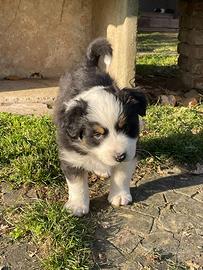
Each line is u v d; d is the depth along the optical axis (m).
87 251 0.43
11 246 0.44
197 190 0.55
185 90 0.92
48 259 0.41
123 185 0.51
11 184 0.54
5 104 0.79
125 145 0.43
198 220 0.49
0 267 0.41
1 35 0.94
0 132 0.67
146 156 0.62
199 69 0.92
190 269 0.42
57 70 0.98
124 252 0.44
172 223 0.48
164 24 2.18
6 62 0.96
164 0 2.54
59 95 0.55
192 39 0.91
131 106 0.45
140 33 2.01
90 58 0.57
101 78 0.51
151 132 0.69
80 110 0.44
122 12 0.76
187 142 0.64
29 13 0.94
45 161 0.58
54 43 0.97
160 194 0.54
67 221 0.46
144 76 1.05
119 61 0.79
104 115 0.43
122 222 0.48
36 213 0.47
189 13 0.92
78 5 0.96
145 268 0.42
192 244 0.45
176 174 0.59
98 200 0.52
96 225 0.47
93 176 0.58
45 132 0.66
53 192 0.53
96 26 0.93
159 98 0.83
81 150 0.45
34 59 0.97
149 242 0.45
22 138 0.64
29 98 0.80
